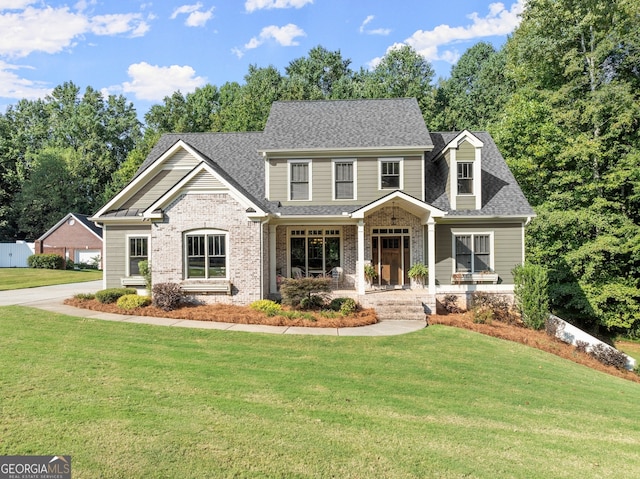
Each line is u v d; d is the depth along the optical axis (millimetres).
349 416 6863
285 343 11312
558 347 14062
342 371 9312
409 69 45406
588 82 23922
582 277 21953
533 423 7402
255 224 15523
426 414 7262
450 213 17719
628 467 5863
